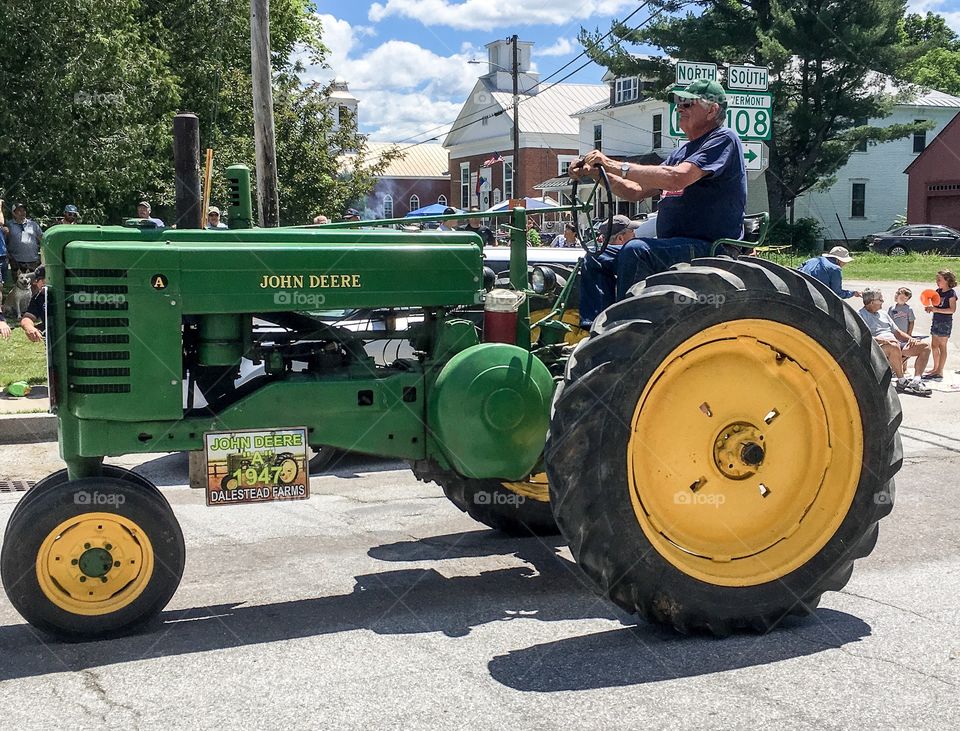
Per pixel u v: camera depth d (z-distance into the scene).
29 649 3.57
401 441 3.97
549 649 3.54
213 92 23.03
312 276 3.79
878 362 3.76
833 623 3.80
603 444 3.47
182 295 3.64
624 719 2.98
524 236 4.36
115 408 3.60
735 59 31.97
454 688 3.21
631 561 3.52
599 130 44.09
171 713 3.05
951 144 37.34
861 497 3.74
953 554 4.75
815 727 2.92
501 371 3.87
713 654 3.49
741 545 3.75
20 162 18.31
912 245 34.84
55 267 3.58
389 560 4.74
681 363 3.62
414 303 3.93
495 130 50.03
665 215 4.42
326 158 21.67
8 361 10.48
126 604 3.64
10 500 6.26
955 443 7.80
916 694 3.15
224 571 4.58
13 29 17.83
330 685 3.24
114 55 18.50
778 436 3.78
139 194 21.38
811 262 10.77
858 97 33.47
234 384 3.96
